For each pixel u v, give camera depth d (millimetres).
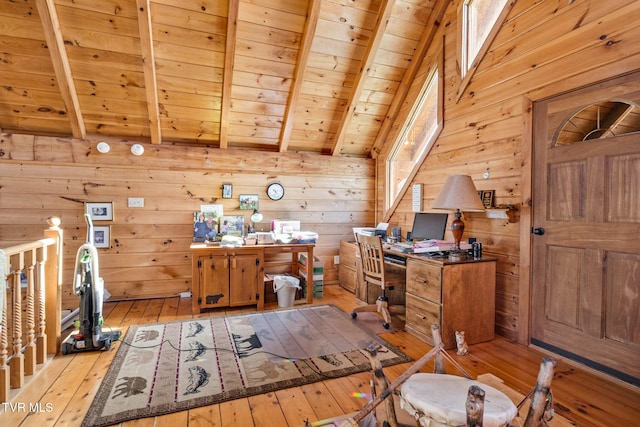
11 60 2980
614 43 2078
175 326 3016
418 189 3871
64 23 2840
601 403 1879
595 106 2230
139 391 1959
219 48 3244
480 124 3080
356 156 4883
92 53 3055
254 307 3662
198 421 1713
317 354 2469
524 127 2641
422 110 4117
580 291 2293
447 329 2582
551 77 2457
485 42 3002
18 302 1987
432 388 1210
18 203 3490
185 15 2965
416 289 2846
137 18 2895
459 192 2715
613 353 2107
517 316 2727
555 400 1907
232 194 4191
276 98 3832
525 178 2627
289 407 1835
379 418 1484
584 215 2271
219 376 2139
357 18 3371
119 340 2686
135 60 3168
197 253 3408
